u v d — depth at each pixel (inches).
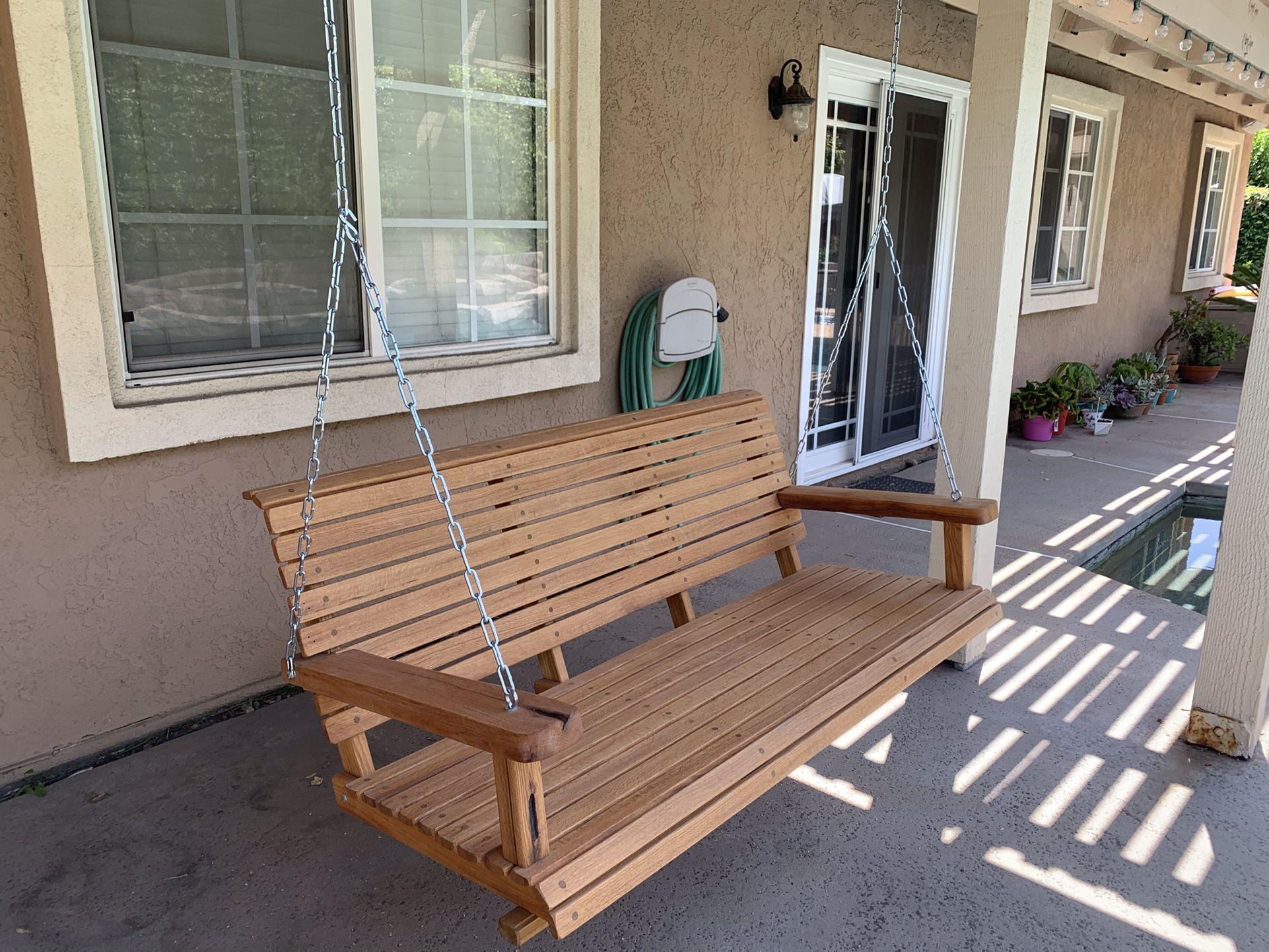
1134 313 342.6
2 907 75.9
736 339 170.4
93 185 89.3
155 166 95.7
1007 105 102.2
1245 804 91.3
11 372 87.1
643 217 146.3
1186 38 153.4
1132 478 221.1
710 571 101.1
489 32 120.6
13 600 90.4
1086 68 265.7
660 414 102.3
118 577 96.9
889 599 97.5
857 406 211.3
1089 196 293.4
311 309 110.3
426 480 77.5
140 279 96.6
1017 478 218.2
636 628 132.6
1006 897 78.0
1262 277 90.4
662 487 98.7
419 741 102.1
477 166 123.2
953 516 96.7
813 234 182.9
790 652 84.2
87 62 88.0
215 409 98.0
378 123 111.9
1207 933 74.4
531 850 53.3
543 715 52.4
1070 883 79.9
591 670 82.3
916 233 217.2
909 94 202.7
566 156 129.7
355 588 70.5
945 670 119.6
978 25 102.9
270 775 95.9
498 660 59.4
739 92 157.8
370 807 63.2
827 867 81.4
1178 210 354.9
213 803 91.0
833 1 172.4
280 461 107.1
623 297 145.9
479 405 126.5
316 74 105.3
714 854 83.0
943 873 81.0
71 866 81.1
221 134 99.7
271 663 111.7
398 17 111.2
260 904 76.7
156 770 96.4
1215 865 82.4
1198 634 131.8
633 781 62.9
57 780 94.4
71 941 72.2
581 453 91.8
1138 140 308.2
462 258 123.6
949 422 113.0
